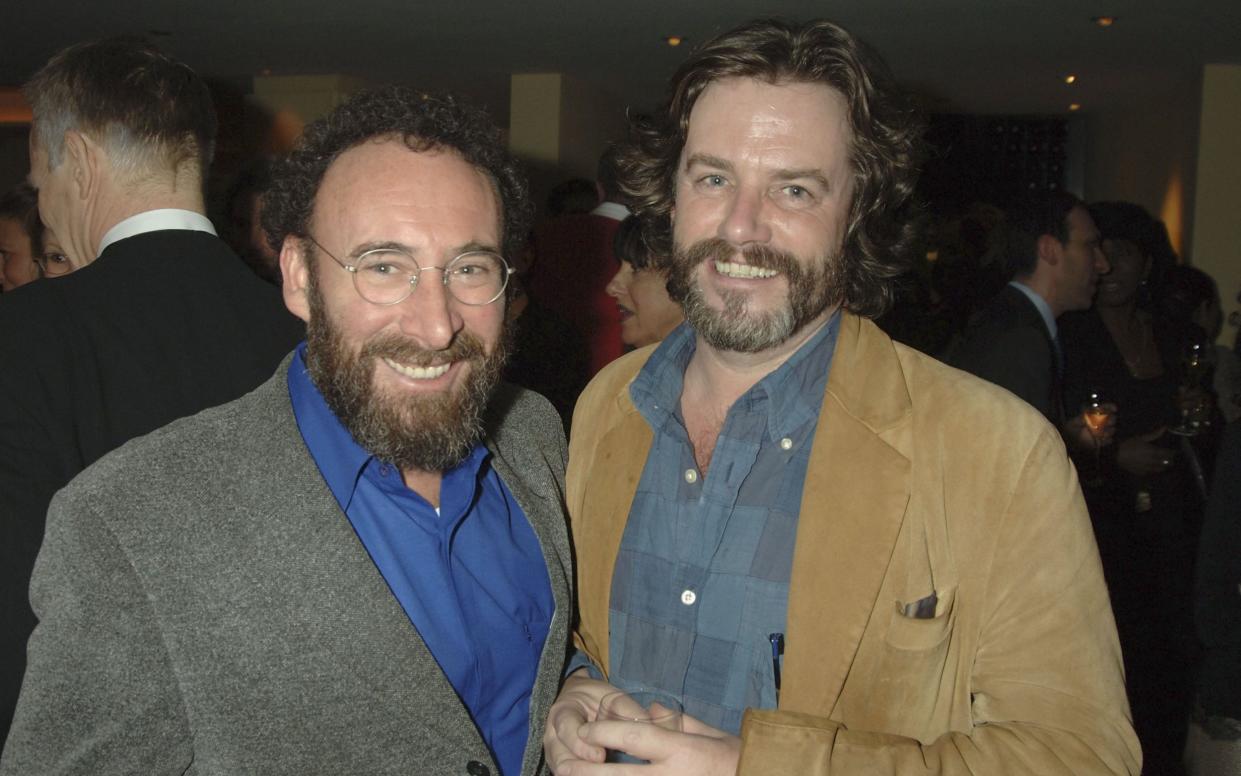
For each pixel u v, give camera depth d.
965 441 1.25
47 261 2.84
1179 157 7.39
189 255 1.51
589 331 3.48
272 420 1.16
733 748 1.14
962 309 3.93
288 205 1.19
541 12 5.50
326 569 1.09
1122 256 3.54
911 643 1.20
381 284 1.12
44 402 1.31
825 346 1.39
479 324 1.17
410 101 1.17
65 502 1.03
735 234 1.27
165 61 1.55
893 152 1.43
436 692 1.11
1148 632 3.43
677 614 1.33
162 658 1.03
